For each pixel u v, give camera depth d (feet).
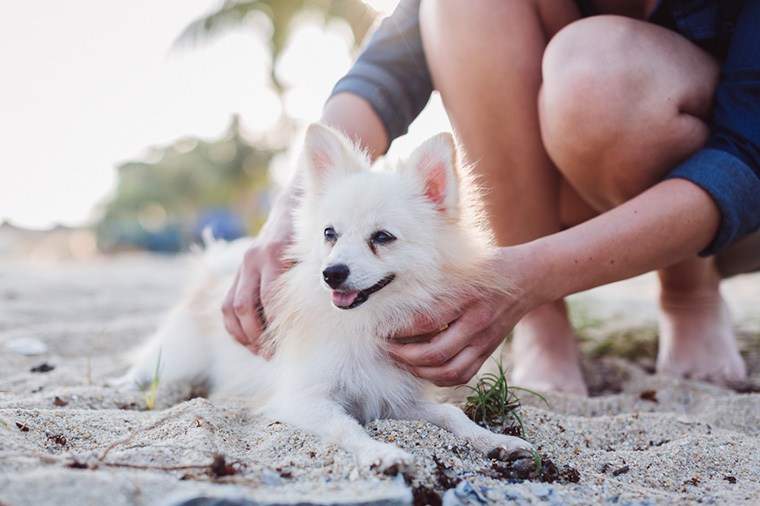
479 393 2.29
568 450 2.13
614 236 2.14
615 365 3.29
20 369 3.14
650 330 3.91
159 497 1.51
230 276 3.07
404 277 2.27
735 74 2.33
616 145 2.48
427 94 2.87
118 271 8.54
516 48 2.55
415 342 2.28
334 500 1.52
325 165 2.52
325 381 2.30
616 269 2.17
